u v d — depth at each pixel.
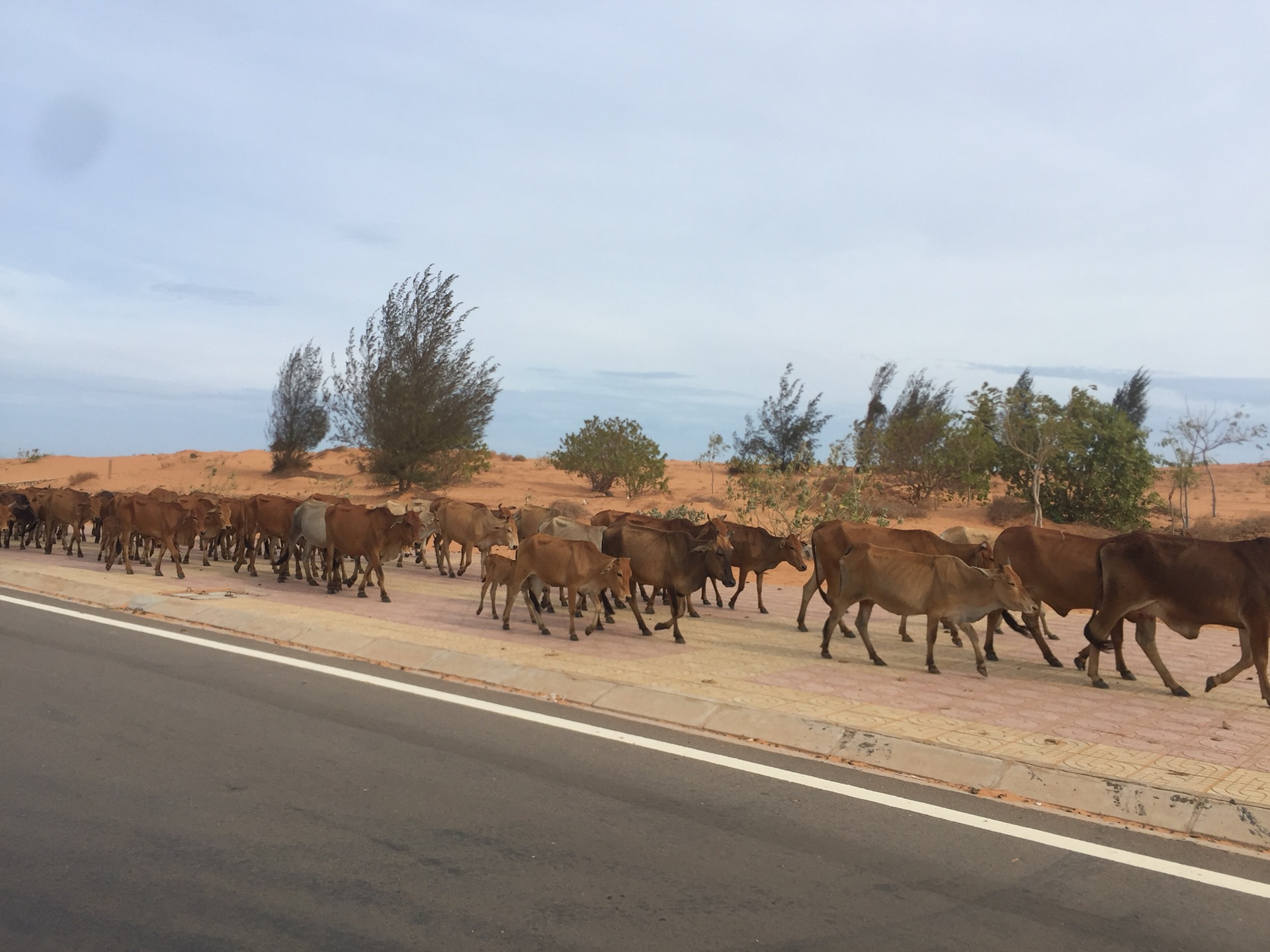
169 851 5.23
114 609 13.89
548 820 5.83
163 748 7.08
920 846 5.59
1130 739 7.86
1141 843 5.75
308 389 51.12
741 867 5.20
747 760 7.19
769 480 28.23
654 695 8.67
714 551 12.16
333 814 5.82
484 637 11.89
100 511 22.17
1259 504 44.44
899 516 32.69
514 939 4.33
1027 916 4.71
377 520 15.50
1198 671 11.34
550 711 8.49
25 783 6.27
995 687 10.06
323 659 10.58
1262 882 5.21
